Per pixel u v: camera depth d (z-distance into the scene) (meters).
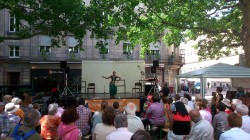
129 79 22.78
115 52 37.16
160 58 39.53
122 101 14.16
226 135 4.50
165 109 9.12
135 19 16.08
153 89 18.89
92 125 7.89
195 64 62.84
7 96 8.64
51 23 14.55
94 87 22.11
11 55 35.41
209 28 20.14
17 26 16.16
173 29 22.14
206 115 7.56
